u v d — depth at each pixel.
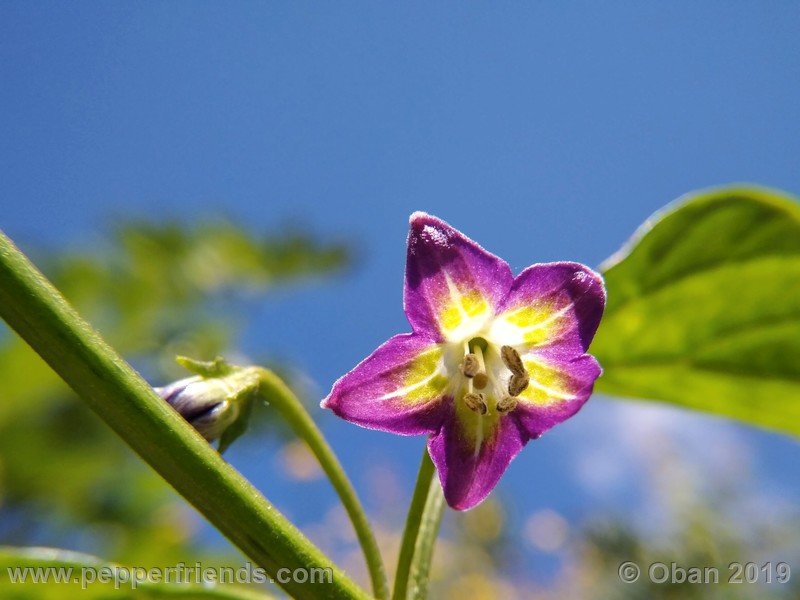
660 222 0.15
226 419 0.13
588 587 0.32
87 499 0.29
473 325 0.13
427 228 0.13
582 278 0.13
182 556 0.27
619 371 0.15
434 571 0.38
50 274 0.34
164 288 0.35
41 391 0.28
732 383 0.15
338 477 0.13
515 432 0.13
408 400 0.13
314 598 0.12
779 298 0.15
